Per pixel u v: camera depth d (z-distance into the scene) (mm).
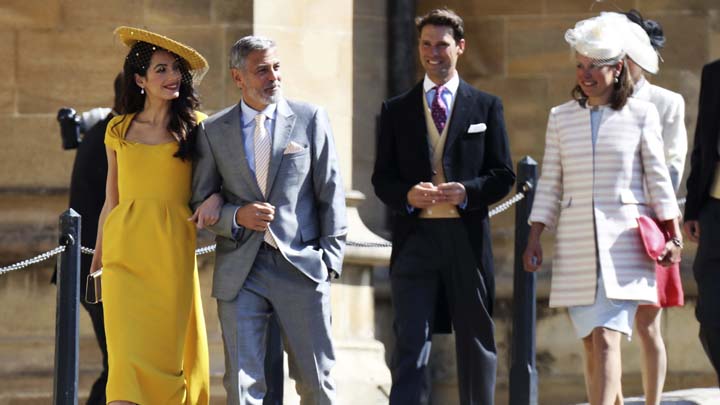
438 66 19188
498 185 18875
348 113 25734
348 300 25422
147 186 17953
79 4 25438
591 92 18359
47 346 25359
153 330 17766
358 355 25156
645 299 18047
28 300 25484
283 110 17859
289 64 25094
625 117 18359
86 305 21828
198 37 24938
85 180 21828
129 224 17859
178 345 17906
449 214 18984
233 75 17859
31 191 25594
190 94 18156
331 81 25500
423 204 18719
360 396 24797
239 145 17719
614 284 17938
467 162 19047
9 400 25281
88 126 23703
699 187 18328
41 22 25516
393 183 19141
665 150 19938
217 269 17812
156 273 17859
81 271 21797
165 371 17828
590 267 18094
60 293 18828
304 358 17750
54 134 25562
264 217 17438
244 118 17844
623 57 18344
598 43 18156
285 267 17656
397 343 19000
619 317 18031
